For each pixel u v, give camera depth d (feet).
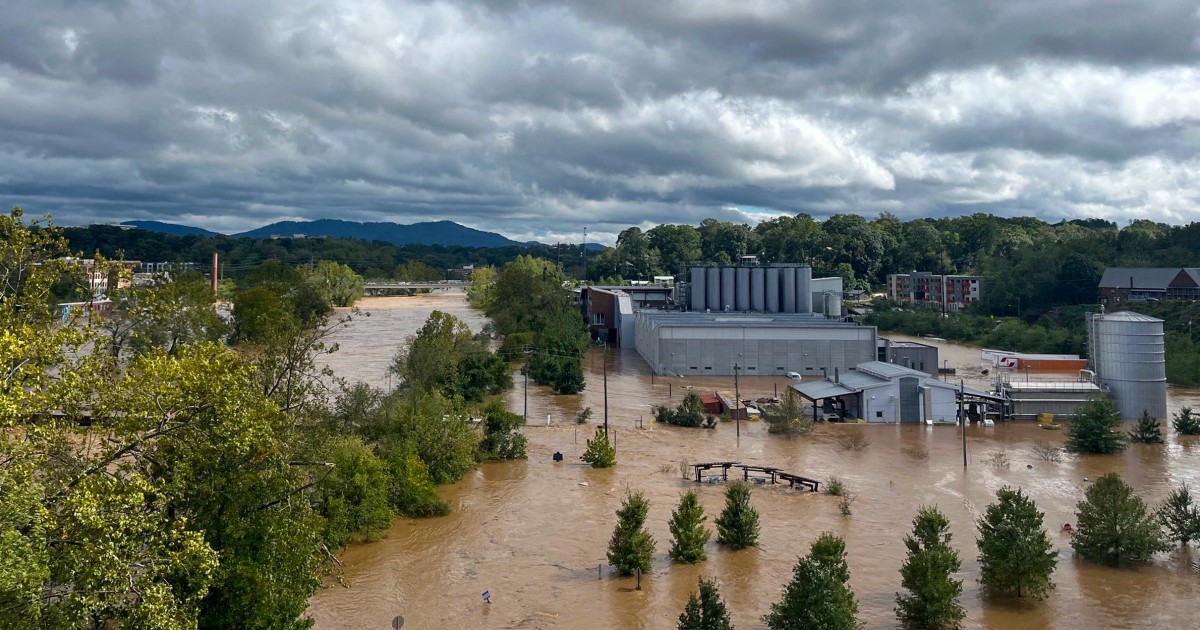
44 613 62.69
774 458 212.43
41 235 83.61
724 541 142.20
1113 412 225.35
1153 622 110.42
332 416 184.14
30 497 61.16
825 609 95.20
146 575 69.72
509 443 210.18
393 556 138.21
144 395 77.36
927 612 106.22
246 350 194.70
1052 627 108.99
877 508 165.48
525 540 146.20
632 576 127.95
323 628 109.70
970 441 235.61
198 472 83.92
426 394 218.59
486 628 109.91
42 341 71.72
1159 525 139.13
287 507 91.86
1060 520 156.35
